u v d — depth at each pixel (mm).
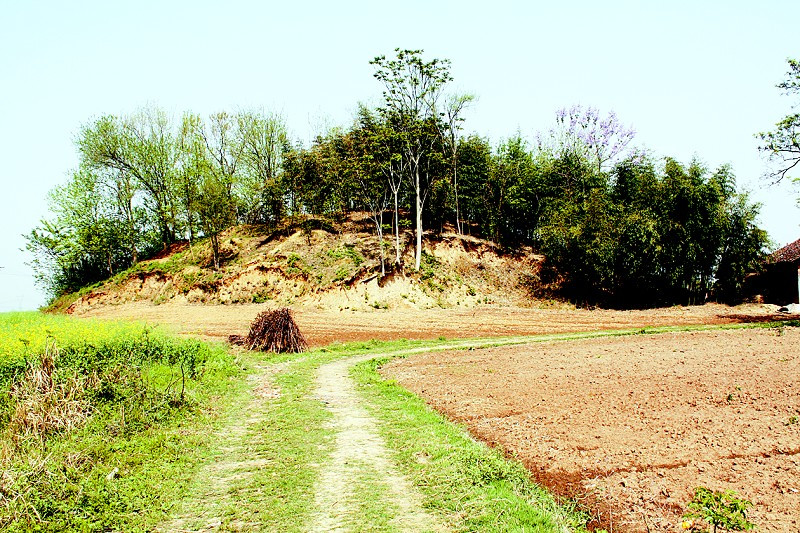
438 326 32812
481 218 49344
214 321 34500
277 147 51031
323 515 6535
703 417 10195
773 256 39719
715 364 16000
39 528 6012
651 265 39531
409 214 51531
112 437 9375
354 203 51969
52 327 18578
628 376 14617
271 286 40938
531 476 7621
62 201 48031
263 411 12141
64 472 7625
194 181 45438
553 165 48250
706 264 39406
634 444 8734
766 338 22078
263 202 49438
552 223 42906
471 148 48406
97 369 11617
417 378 16156
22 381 10172
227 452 9141
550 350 21453
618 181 46562
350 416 11531
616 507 6508
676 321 32812
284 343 22656
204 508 6832
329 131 50250
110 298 43625
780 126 29375
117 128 48875
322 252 43375
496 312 37938
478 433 9953
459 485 7309
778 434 9000
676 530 5840
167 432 10016
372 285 39562
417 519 6375
